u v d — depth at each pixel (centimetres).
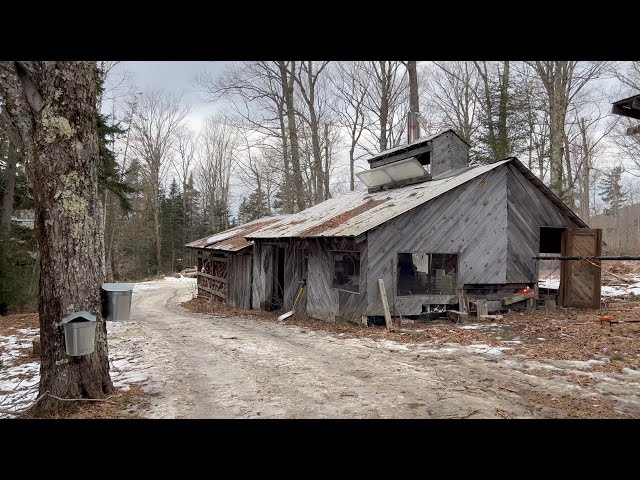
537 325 1012
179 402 550
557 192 1741
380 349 844
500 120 2281
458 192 1187
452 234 1177
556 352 745
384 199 1390
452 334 953
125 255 4312
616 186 4756
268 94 2294
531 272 1270
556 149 1770
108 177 1809
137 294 2442
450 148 1415
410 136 1703
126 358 824
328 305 1266
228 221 5006
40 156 508
